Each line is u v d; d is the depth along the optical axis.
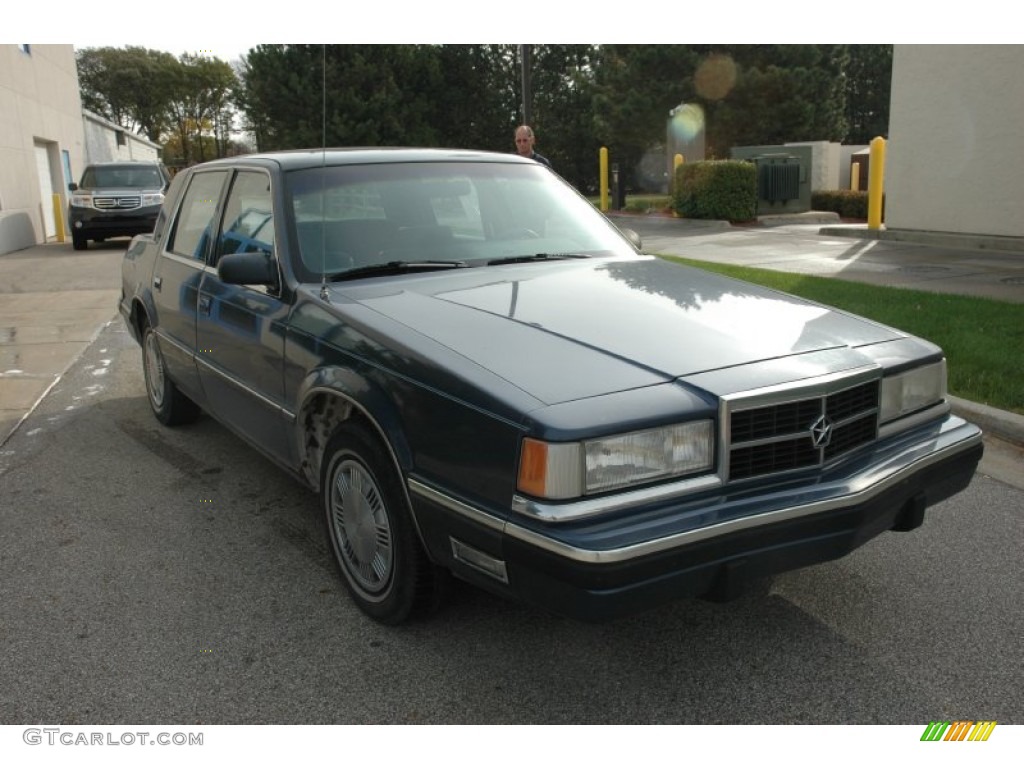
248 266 3.60
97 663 2.95
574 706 2.69
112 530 4.02
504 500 2.47
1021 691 2.73
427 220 3.90
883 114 45.53
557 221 4.22
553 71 37.91
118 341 8.34
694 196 19.97
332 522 3.33
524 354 2.74
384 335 2.96
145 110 66.88
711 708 2.67
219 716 2.66
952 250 12.58
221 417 4.43
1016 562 3.57
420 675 2.85
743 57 27.94
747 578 2.50
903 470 2.80
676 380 2.59
